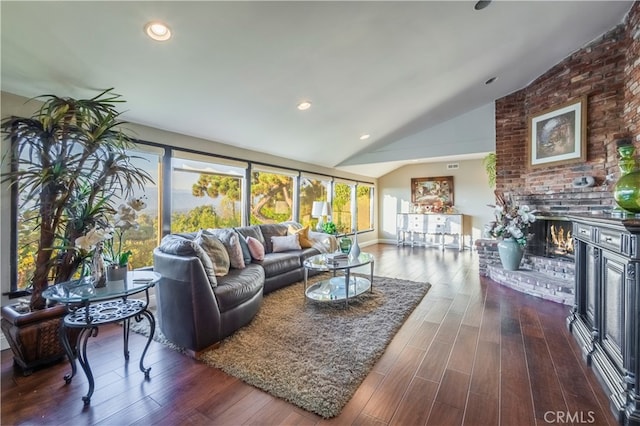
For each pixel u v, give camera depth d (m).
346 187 7.37
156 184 3.44
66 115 2.09
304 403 1.62
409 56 2.90
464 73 3.47
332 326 2.60
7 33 1.79
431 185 7.69
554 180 3.68
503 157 4.43
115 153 2.46
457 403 1.62
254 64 2.54
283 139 4.48
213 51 2.27
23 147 2.17
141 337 2.47
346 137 5.05
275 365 1.99
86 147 2.21
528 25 2.70
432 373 1.91
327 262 3.31
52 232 2.16
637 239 1.48
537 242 3.97
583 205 3.40
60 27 1.82
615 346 1.74
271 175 5.20
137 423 1.50
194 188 3.91
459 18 2.43
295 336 2.41
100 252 1.98
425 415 1.53
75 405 1.64
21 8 1.65
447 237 7.47
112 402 1.66
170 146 3.52
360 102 3.75
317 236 4.77
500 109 4.48
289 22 2.12
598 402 1.63
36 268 2.15
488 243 4.42
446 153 5.43
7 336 2.01
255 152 4.71
